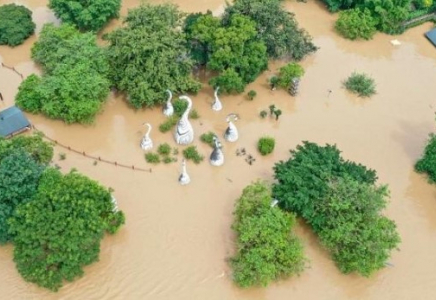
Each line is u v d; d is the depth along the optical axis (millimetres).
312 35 57938
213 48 46812
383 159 45312
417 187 43406
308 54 54250
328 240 36688
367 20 56500
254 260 34750
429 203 42406
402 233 40219
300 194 37312
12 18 52656
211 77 51281
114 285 36094
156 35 45125
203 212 40469
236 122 47656
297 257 35531
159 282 36438
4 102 47688
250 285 36031
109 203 36625
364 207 36625
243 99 49781
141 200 40906
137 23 45844
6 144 38062
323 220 37031
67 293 35469
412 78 53531
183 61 46625
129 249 38000
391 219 41031
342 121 48531
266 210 36781
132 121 47000
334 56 55500
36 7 58781
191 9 59812
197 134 46250
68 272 33969
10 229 34000
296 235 38000
